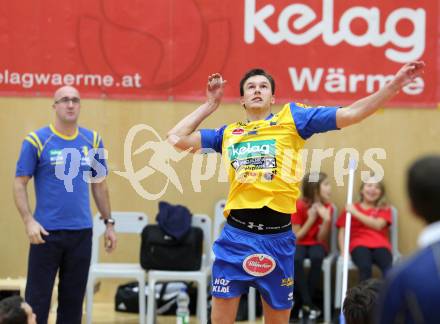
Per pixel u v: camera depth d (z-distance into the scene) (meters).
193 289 20.89
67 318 16.89
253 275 13.08
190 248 19.38
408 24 21.28
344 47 21.34
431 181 7.00
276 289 13.28
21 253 21.75
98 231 20.56
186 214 19.78
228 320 13.39
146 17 21.48
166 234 19.39
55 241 16.48
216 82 13.52
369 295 8.88
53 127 16.80
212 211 21.58
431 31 21.27
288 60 21.36
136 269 19.69
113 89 21.61
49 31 21.48
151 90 21.61
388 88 11.82
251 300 20.03
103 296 21.98
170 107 21.62
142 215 20.67
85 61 21.53
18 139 21.62
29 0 21.45
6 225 21.69
